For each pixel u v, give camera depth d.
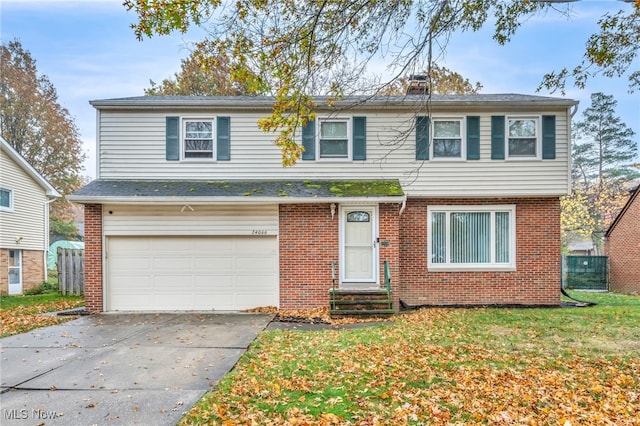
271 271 11.94
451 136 12.54
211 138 12.56
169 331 8.88
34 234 20.11
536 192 12.29
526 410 4.67
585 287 21.56
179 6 5.44
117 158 12.38
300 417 4.43
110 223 11.77
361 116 12.50
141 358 6.79
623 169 39.38
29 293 18.19
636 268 19.41
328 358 6.61
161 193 11.19
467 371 5.94
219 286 11.92
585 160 41.28
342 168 12.52
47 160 32.56
